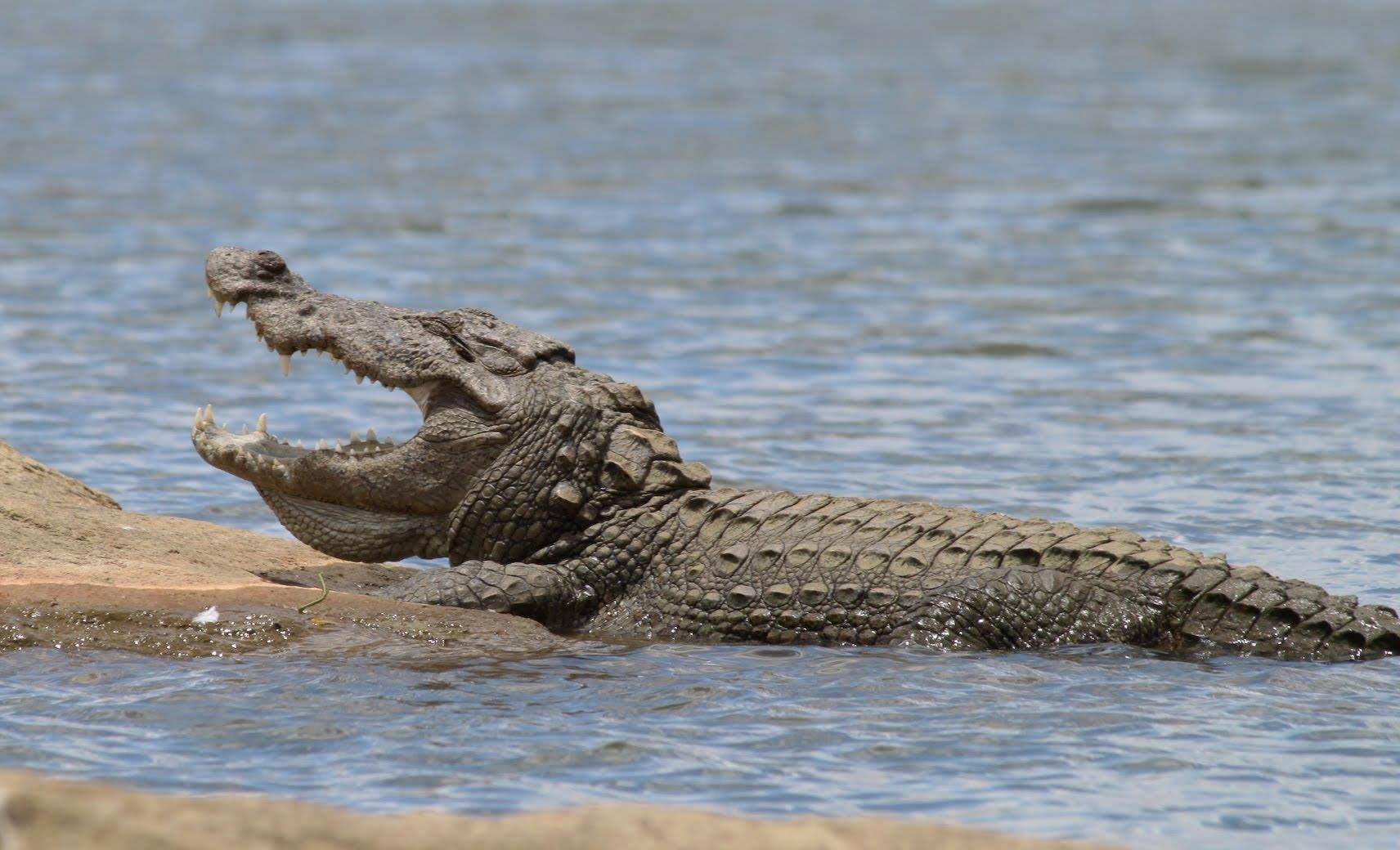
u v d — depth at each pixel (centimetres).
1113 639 2967
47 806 1366
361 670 2725
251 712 2500
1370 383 5466
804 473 4400
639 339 6109
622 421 3406
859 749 2398
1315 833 2133
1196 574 3009
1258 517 4006
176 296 6719
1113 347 6050
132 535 3419
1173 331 6300
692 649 2983
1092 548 3077
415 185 10038
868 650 2959
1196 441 4766
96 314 6312
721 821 1595
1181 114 13988
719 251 8050
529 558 3341
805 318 6538
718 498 3312
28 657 2730
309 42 19325
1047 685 2720
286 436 4784
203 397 5172
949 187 10269
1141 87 16088
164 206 8981
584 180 10344
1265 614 2942
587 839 1527
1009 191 10106
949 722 2528
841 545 3136
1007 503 4138
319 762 2305
